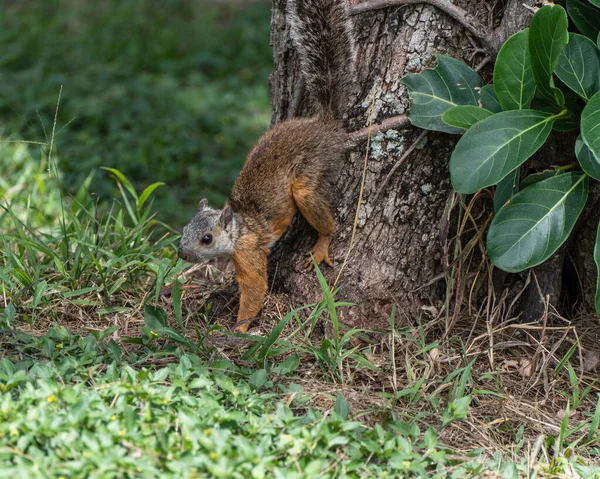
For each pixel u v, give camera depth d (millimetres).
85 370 5664
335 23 6781
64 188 10922
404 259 6945
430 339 6875
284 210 7098
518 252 6160
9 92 14164
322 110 7016
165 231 10266
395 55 6656
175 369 5719
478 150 6008
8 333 6344
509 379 6504
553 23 5727
